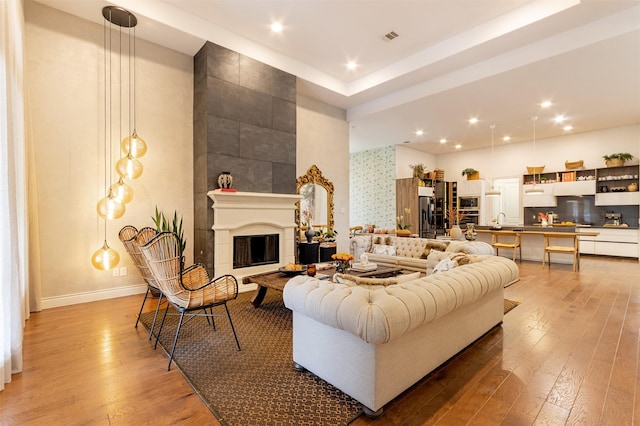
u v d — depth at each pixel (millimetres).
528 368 2172
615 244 7375
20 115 2734
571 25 3766
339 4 3764
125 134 4031
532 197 8664
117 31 3969
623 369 2146
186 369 2154
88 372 2121
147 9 3689
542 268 5953
